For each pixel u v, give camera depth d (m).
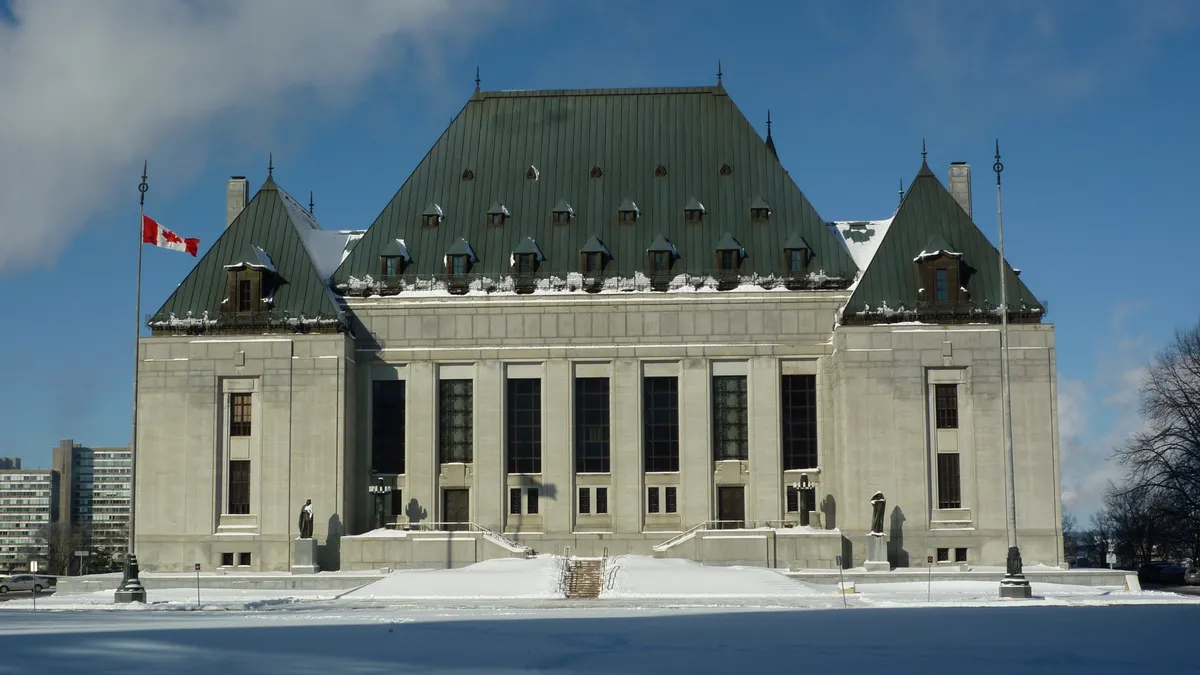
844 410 101.88
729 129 114.94
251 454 104.75
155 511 104.25
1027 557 100.81
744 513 106.25
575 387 107.88
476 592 83.50
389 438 108.06
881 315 103.19
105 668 42.69
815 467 106.25
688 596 79.06
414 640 51.03
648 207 111.56
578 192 112.62
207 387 104.81
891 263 105.88
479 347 107.81
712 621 60.03
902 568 99.31
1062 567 99.62
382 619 62.38
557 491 106.38
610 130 115.44
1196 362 110.69
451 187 113.81
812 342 106.75
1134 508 135.62
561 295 107.94
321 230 119.69
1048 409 101.75
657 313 107.56
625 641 50.56
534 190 112.94
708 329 107.25
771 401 106.44
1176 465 109.38
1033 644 49.28
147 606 75.81
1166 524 122.31
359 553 101.00
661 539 105.56
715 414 107.44
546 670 41.97
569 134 115.50
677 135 114.88
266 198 113.12
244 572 101.38
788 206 111.12
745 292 107.25
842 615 63.72
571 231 110.81
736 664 43.38
